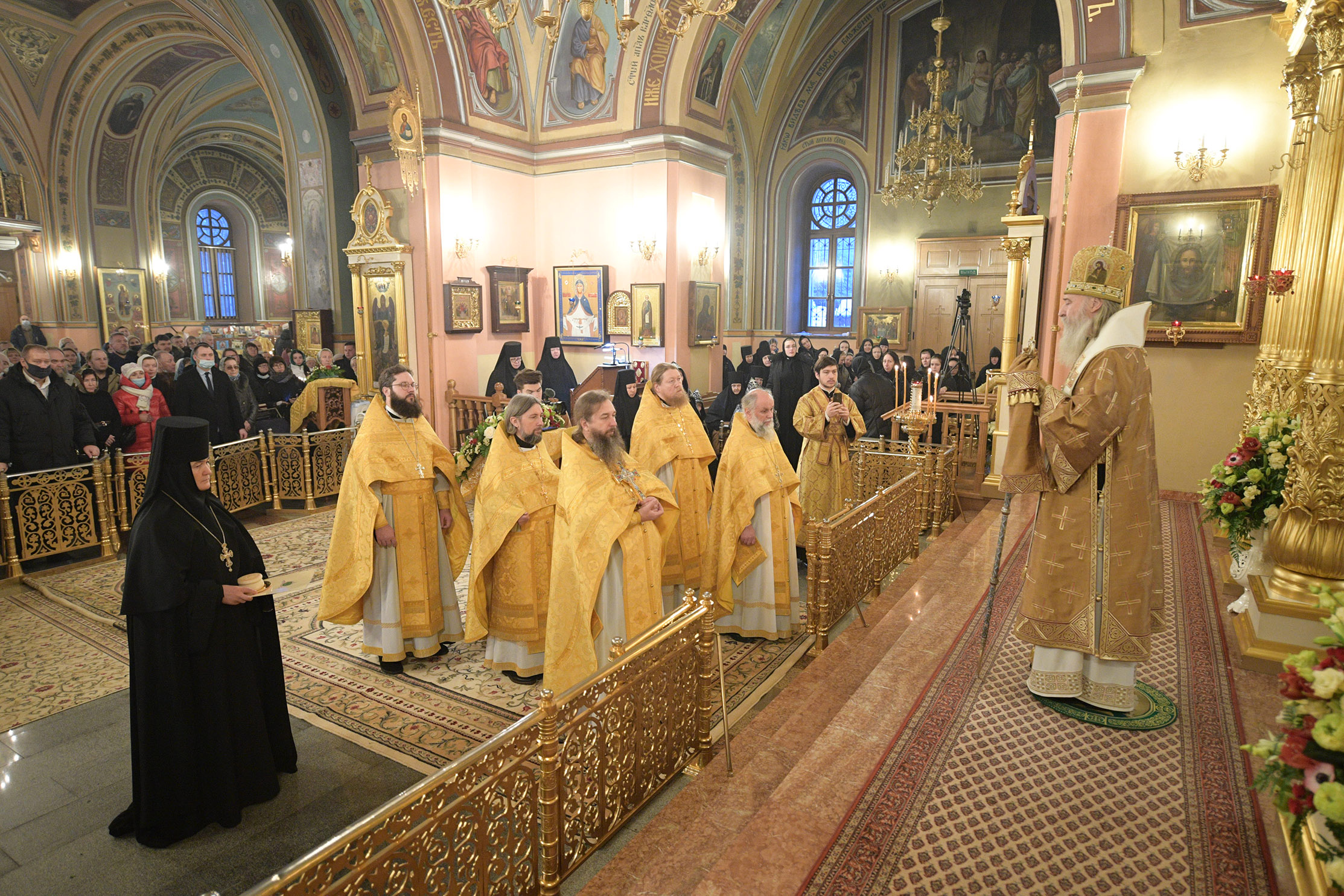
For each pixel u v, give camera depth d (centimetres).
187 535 325
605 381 1153
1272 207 721
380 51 1100
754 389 535
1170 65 757
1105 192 788
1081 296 309
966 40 1778
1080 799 272
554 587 424
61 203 1884
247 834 338
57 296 1897
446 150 1104
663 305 1165
